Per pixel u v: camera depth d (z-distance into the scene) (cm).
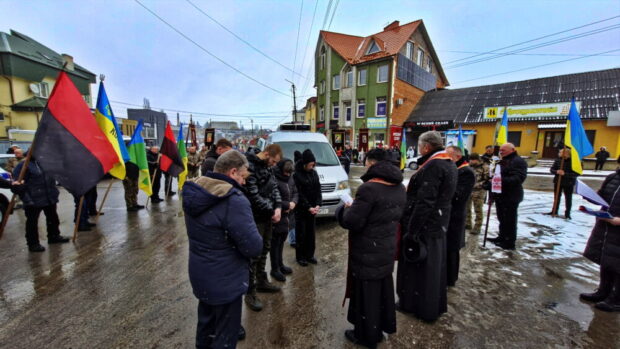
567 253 427
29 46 2267
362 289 222
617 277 277
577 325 259
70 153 336
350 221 211
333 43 2477
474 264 388
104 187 1015
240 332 241
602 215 270
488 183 484
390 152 222
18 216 608
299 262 387
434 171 243
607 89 1677
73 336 238
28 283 324
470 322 264
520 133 1858
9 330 244
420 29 2331
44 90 2255
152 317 265
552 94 1841
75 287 316
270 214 288
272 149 296
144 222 571
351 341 238
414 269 270
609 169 1548
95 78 2884
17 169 397
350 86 2341
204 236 172
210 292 175
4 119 1955
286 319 269
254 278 283
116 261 385
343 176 571
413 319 269
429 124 2061
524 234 516
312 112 3488
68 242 455
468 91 2253
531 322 264
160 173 751
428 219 254
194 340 236
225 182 178
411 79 2284
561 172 611
